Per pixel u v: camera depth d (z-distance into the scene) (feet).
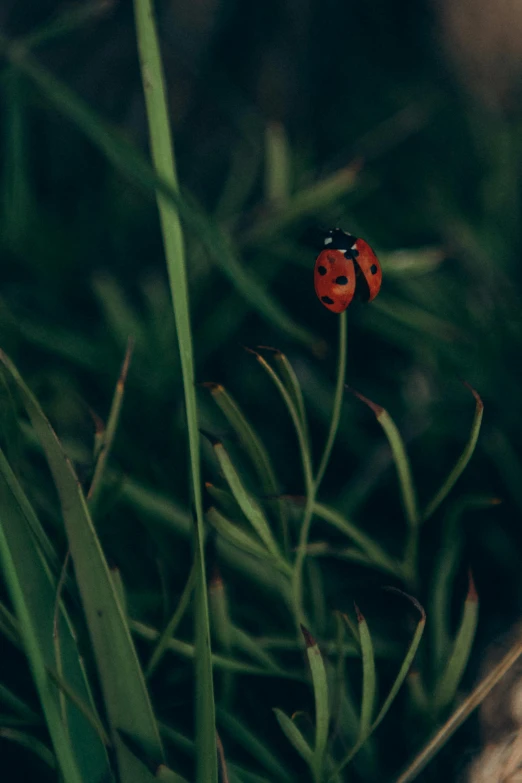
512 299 0.75
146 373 0.72
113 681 0.59
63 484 0.59
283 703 0.64
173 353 0.73
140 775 0.59
